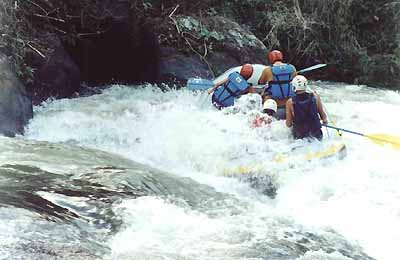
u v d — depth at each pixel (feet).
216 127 37.68
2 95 36.60
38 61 45.73
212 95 42.09
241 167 32.45
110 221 22.30
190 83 43.60
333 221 26.50
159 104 47.24
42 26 48.73
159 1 58.34
